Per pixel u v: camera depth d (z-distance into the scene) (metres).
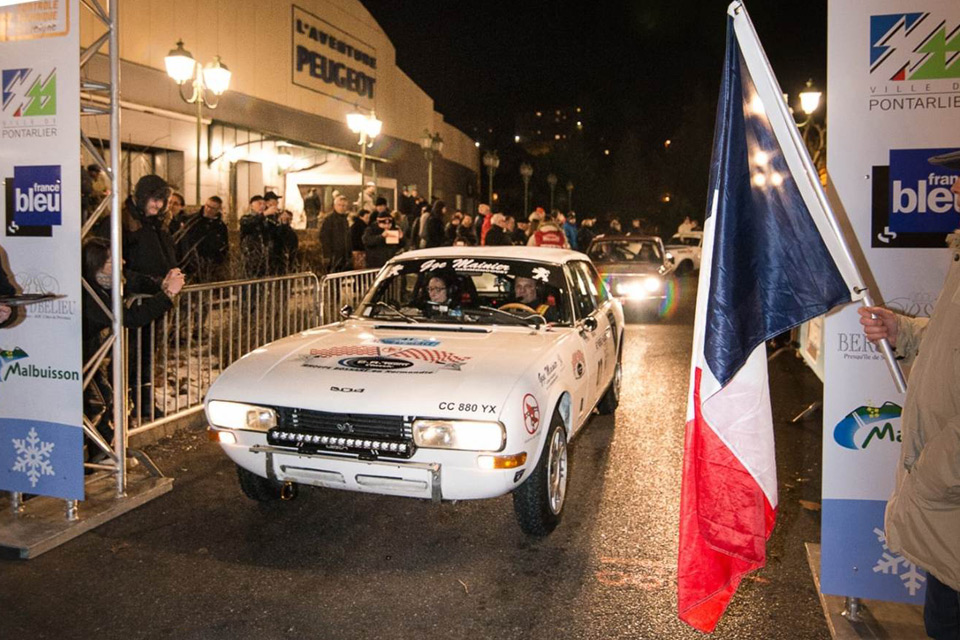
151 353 6.28
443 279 5.83
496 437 4.05
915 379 2.64
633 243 15.16
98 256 5.10
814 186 2.95
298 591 3.98
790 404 7.89
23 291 4.54
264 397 4.38
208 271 8.91
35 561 4.28
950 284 2.58
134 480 5.38
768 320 3.04
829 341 3.45
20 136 4.48
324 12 19.92
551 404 4.52
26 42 4.42
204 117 14.88
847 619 3.60
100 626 3.62
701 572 3.07
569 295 5.75
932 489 2.47
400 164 25.64
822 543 3.55
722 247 3.00
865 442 3.46
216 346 7.54
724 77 3.01
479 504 5.20
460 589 4.01
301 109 18.97
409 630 3.61
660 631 3.62
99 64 11.93
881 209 3.33
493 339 5.15
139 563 4.27
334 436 4.22
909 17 3.23
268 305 7.71
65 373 4.51
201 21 14.81
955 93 3.23
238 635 3.55
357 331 5.45
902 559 3.46
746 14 2.94
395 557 4.38
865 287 3.00
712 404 3.05
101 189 8.85
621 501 5.24
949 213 3.28
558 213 19.34
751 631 3.64
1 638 3.52
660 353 10.78
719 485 3.06
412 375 4.39
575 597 3.93
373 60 23.16
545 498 4.55
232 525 4.80
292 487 4.89
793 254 3.05
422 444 4.11
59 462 4.56
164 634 3.56
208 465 5.90
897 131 3.29
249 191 17.12
